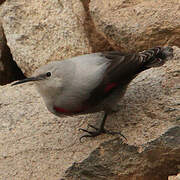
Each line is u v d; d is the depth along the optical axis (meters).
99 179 9.20
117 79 9.38
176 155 8.91
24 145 10.02
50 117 10.66
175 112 9.62
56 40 13.09
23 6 13.65
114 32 12.67
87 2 14.34
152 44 12.38
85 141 9.80
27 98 11.40
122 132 9.55
